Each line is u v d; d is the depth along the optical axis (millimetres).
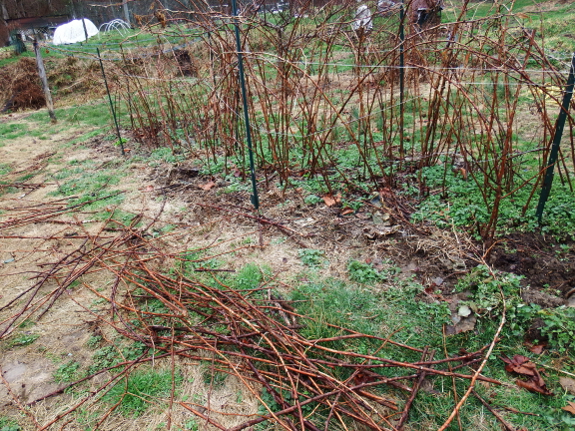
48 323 3033
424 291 2938
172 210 4453
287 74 4309
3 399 2473
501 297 2734
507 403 2230
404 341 2617
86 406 2393
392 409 2236
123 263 3541
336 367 2443
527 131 5281
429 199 3953
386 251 3381
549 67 3275
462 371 2426
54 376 2602
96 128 8219
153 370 2578
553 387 2281
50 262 3730
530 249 3137
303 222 3908
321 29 4242
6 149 7191
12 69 12242
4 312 3176
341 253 3443
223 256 3574
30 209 4773
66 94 11883
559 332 2473
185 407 2324
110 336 2871
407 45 4652
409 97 5746
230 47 4586
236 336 2684
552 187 3846
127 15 15227
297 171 4844
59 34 14695
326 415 2225
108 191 5086
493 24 3871
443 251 3227
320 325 2693
